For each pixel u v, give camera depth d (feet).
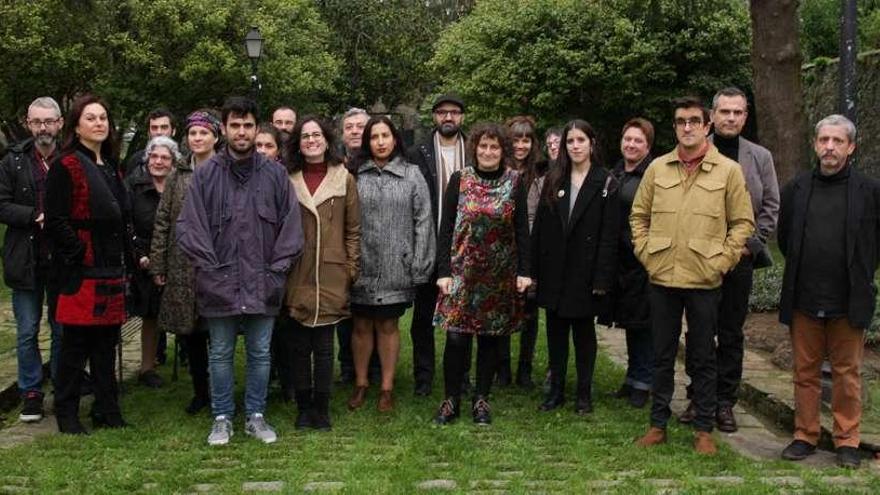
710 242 15.40
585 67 55.21
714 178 15.53
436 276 19.03
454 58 62.95
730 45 55.06
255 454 15.44
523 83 57.26
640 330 18.81
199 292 15.80
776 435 17.17
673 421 17.80
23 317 17.61
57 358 17.85
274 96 65.92
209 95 63.41
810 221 15.29
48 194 15.98
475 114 60.85
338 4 86.22
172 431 16.88
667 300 15.89
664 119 57.16
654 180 16.08
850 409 15.24
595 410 18.61
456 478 14.12
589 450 15.74
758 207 16.80
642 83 55.98
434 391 20.12
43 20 53.11
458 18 90.68
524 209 17.31
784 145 34.60
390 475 14.17
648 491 13.39
